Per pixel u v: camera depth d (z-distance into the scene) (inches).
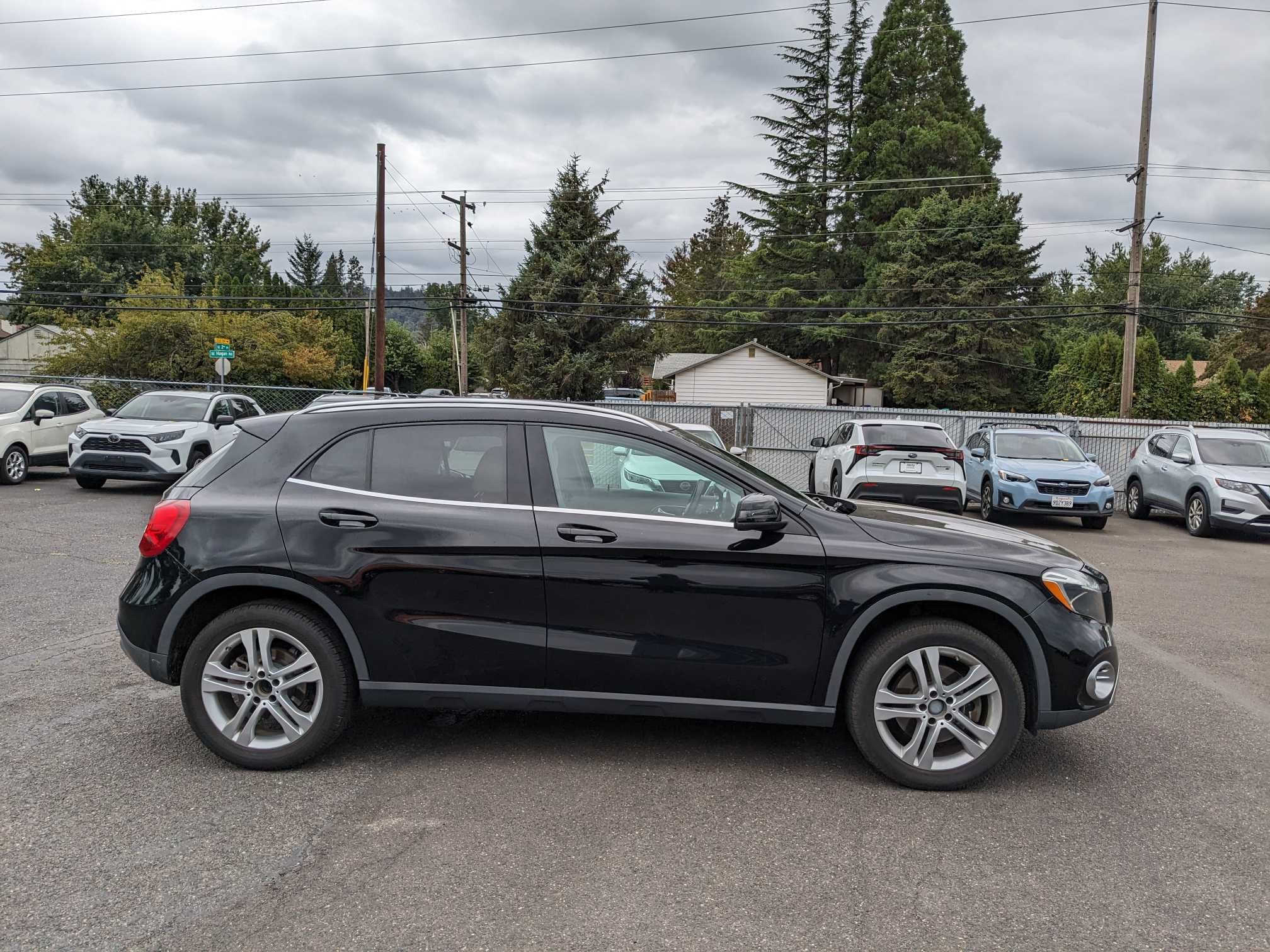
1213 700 214.4
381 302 1227.9
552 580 154.3
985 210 1748.3
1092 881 125.5
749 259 2343.8
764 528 153.4
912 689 157.2
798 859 129.6
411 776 156.4
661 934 109.8
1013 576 155.2
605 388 1882.4
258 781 153.3
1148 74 988.6
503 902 116.4
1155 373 1314.0
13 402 609.0
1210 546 502.3
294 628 155.4
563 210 1852.9
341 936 108.2
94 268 2327.8
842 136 2192.4
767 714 156.6
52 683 202.8
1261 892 123.6
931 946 108.5
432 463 161.9
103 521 450.6
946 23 2070.6
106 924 109.7
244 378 1429.6
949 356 1740.9
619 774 159.0
